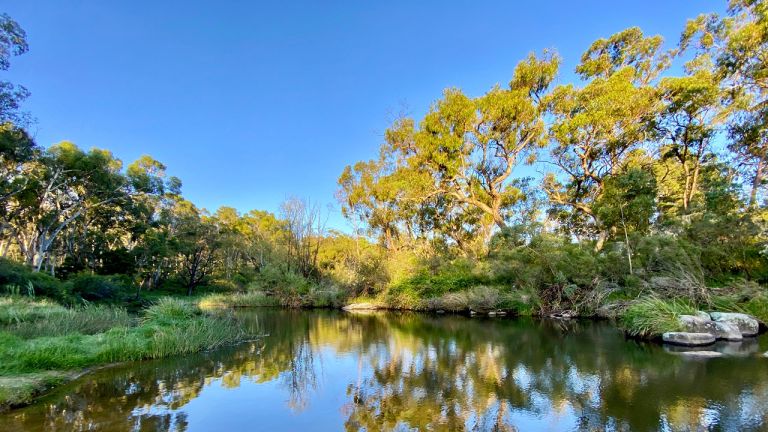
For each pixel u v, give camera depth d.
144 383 7.32
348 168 33.25
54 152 25.42
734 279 12.84
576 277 15.68
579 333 11.68
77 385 7.14
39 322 10.69
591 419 5.09
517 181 26.05
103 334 10.12
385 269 25.09
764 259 13.53
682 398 5.65
